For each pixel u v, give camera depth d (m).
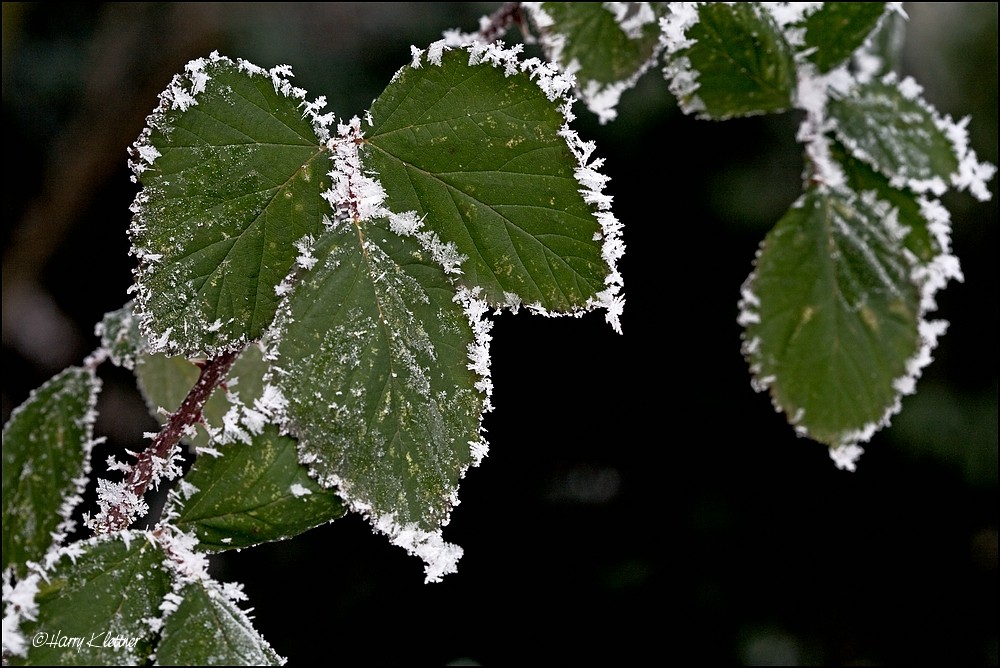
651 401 2.33
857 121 0.67
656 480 2.36
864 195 0.68
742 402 2.28
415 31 2.08
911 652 2.27
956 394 2.12
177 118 0.59
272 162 0.60
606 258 0.60
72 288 2.20
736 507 2.32
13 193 2.22
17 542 0.64
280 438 0.60
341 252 0.60
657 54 0.69
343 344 0.59
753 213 2.00
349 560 2.29
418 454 0.59
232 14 2.11
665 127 1.98
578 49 0.69
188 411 0.60
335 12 2.09
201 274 0.59
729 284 2.15
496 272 0.60
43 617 0.59
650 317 2.24
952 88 2.03
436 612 2.35
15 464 0.64
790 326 0.67
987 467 2.06
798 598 2.30
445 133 0.60
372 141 0.60
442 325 0.60
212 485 0.60
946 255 0.68
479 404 0.60
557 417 2.36
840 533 2.31
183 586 0.59
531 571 2.38
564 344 2.28
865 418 0.68
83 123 2.20
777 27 0.66
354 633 2.27
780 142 2.01
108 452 1.83
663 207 2.10
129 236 0.59
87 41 2.23
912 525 2.27
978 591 2.27
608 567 2.36
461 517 2.38
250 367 0.63
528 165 0.60
